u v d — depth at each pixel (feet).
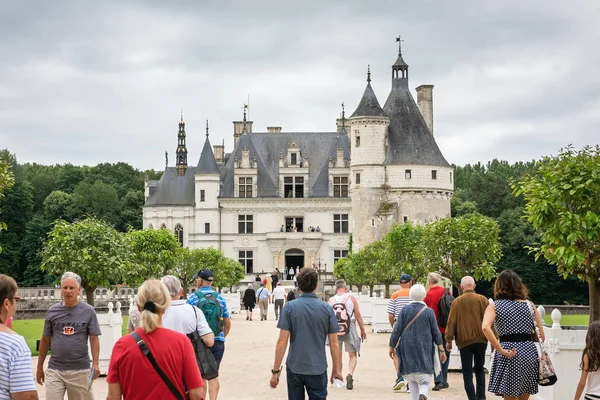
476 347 54.08
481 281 300.81
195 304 50.65
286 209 352.90
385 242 207.00
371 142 311.06
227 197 352.69
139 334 28.91
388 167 309.63
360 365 83.41
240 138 363.97
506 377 42.88
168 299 29.68
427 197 310.45
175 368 28.68
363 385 68.59
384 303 130.21
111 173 461.78
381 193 309.63
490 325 42.98
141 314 28.96
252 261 351.05
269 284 290.56
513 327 43.27
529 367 42.73
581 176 71.61
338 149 357.00
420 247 130.11
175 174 358.02
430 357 51.29
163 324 42.83
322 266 350.43
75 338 43.01
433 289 66.39
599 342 37.93
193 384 28.96
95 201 403.13
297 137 370.32
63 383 42.78
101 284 104.88
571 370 56.54
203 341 43.88
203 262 216.95
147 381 28.43
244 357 93.20
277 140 368.89
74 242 102.73
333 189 354.95
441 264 125.39
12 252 346.95
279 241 349.20
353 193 315.58
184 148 359.66
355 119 313.32
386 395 62.64
